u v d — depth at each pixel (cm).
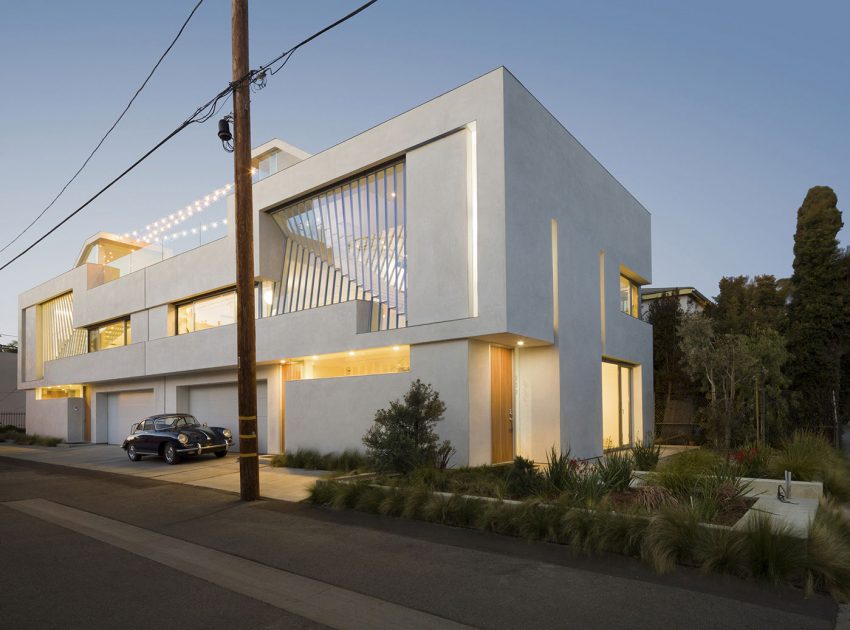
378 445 1056
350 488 908
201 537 745
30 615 477
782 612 454
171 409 2200
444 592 516
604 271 1802
